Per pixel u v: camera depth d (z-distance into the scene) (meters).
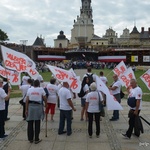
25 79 13.34
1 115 9.29
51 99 11.82
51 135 9.89
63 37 142.38
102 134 10.05
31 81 11.72
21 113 13.81
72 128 10.89
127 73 15.00
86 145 8.77
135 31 133.50
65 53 85.88
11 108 15.20
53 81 11.89
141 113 13.99
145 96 20.42
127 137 9.46
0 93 9.06
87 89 11.69
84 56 79.00
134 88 9.28
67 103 9.73
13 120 12.23
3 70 13.30
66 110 9.75
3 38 100.56
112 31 147.50
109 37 147.38
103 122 12.02
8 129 10.70
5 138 9.48
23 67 11.98
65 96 9.69
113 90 12.07
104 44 129.88
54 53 84.44
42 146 8.66
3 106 9.28
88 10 142.75
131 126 9.38
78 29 133.62
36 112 8.79
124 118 12.83
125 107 15.71
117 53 81.12
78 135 9.91
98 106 9.39
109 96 9.52
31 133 8.95
